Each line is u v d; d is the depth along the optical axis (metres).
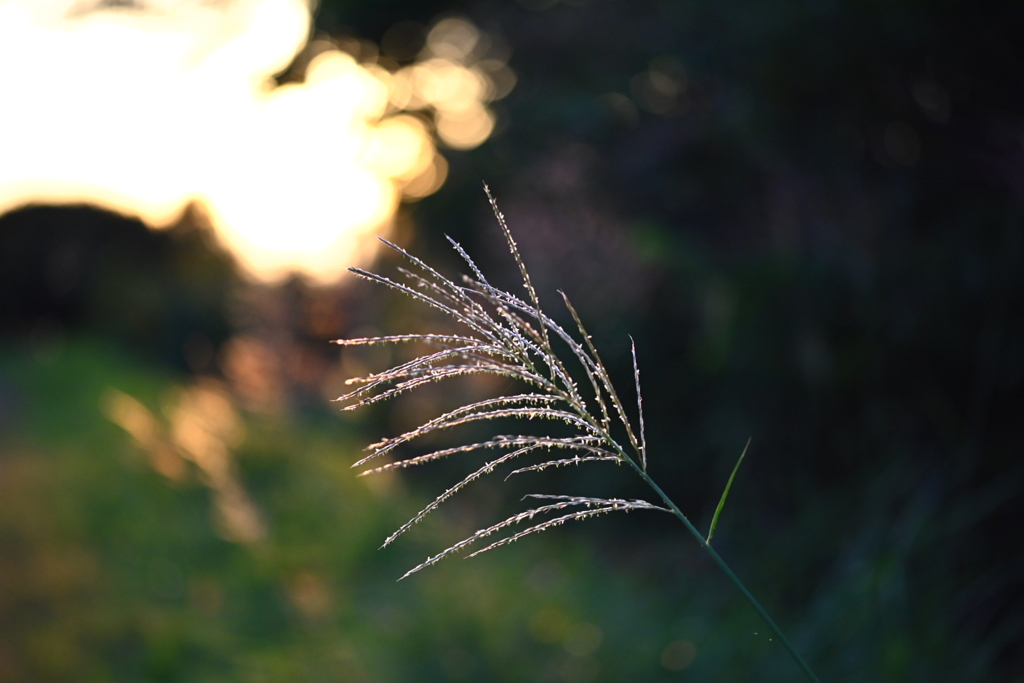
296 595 4.79
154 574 4.55
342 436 10.30
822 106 5.30
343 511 6.51
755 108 5.61
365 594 4.97
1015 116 4.23
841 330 4.72
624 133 7.04
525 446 1.23
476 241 8.21
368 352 11.27
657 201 6.50
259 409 11.32
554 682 3.82
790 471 5.02
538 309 1.27
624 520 6.29
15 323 13.20
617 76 7.31
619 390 6.45
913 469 4.10
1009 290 4.00
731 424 5.41
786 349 4.96
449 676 3.88
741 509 5.16
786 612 4.16
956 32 4.38
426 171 8.83
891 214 4.75
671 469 6.11
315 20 8.02
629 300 6.45
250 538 5.48
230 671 3.82
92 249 13.67
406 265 9.10
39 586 4.04
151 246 14.16
